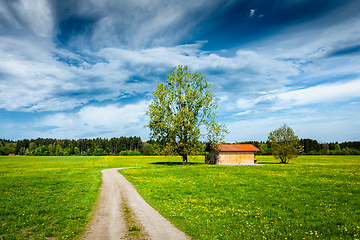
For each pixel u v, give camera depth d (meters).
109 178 32.97
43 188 23.81
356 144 187.25
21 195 20.11
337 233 10.99
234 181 27.75
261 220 13.13
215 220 13.20
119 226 11.96
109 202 17.77
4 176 34.31
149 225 12.16
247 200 18.28
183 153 58.25
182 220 13.04
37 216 13.64
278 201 17.75
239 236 10.65
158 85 59.84
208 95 59.53
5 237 10.20
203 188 23.52
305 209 15.37
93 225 12.14
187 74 61.62
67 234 10.64
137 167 53.78
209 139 58.59
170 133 55.94
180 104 60.84
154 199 18.73
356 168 43.56
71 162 79.88
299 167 46.06
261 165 53.03
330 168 43.69
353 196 18.88
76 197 19.47
